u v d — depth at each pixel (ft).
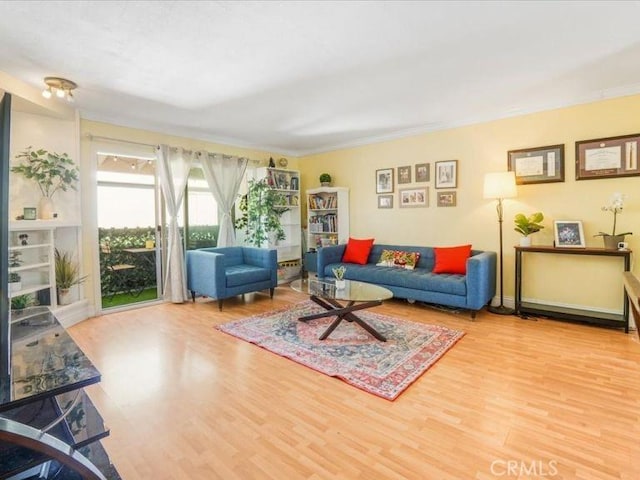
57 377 3.74
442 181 14.83
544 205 12.37
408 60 8.68
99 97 11.07
